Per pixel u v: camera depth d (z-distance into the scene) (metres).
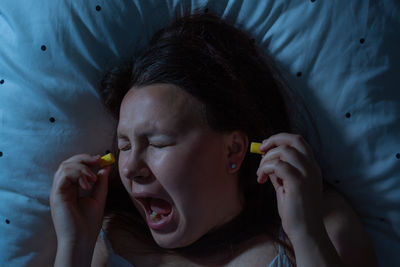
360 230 0.74
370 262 0.72
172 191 0.64
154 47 0.70
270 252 0.72
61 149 0.75
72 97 0.74
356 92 0.75
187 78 0.65
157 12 0.77
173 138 0.64
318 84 0.76
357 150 0.76
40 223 0.75
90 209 0.71
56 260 0.68
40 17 0.74
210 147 0.65
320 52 0.75
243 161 0.72
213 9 0.78
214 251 0.73
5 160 0.75
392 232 0.79
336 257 0.63
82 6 0.74
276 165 0.64
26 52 0.74
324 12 0.74
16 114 0.74
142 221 0.79
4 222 0.75
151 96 0.64
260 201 0.75
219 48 0.72
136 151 0.65
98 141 0.76
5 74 0.75
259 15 0.76
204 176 0.65
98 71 0.75
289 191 0.63
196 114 0.65
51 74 0.74
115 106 0.74
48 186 0.75
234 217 0.71
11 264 0.75
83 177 0.69
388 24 0.75
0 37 0.76
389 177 0.76
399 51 0.75
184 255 0.74
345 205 0.76
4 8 0.75
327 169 0.78
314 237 0.63
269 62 0.76
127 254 0.76
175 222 0.67
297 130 0.78
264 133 0.73
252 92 0.72
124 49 0.76
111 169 0.78
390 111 0.75
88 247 0.69
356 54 0.75
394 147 0.76
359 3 0.74
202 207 0.66
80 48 0.74
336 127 0.76
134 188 0.67
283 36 0.76
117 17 0.75
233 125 0.67
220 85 0.67
